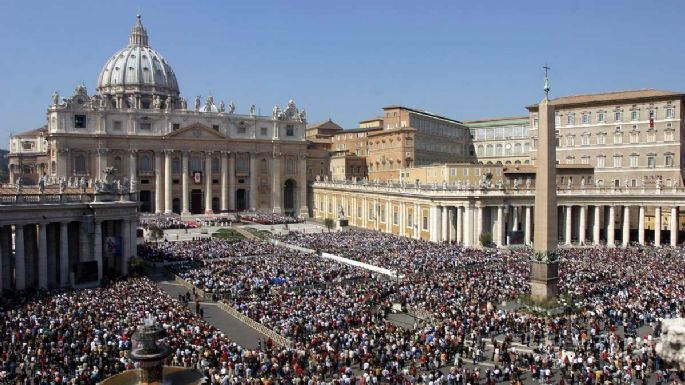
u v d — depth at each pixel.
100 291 47.12
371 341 35.44
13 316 37.31
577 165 105.69
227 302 47.56
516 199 85.88
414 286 49.50
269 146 138.75
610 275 54.06
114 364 29.12
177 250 73.19
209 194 131.75
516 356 33.47
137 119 125.50
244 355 32.03
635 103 103.62
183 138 128.62
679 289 47.22
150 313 38.62
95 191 58.06
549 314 42.25
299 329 36.84
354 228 110.81
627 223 87.50
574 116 111.12
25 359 30.08
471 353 34.72
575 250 75.88
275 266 59.56
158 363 25.70
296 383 28.23
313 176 147.88
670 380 30.66
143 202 127.75
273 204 139.62
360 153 150.00
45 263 52.75
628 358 31.80
